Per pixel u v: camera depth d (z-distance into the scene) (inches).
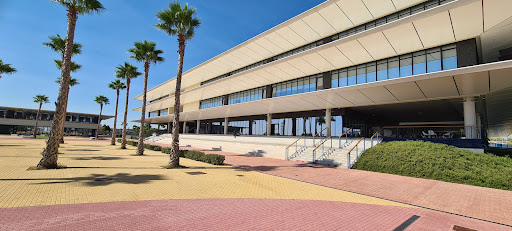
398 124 1398.9
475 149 535.8
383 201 279.7
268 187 334.3
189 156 692.1
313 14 818.8
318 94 794.8
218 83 1286.9
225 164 586.9
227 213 207.5
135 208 210.2
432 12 514.9
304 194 300.0
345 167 563.2
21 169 383.2
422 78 558.6
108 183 309.6
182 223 176.6
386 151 554.3
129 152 858.8
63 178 329.1
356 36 657.0
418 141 573.0
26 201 215.2
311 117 1106.7
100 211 196.4
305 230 172.9
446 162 447.5
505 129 1352.1
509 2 442.0
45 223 163.2
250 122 1492.4
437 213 234.5
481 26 526.9
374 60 779.4
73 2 452.1
